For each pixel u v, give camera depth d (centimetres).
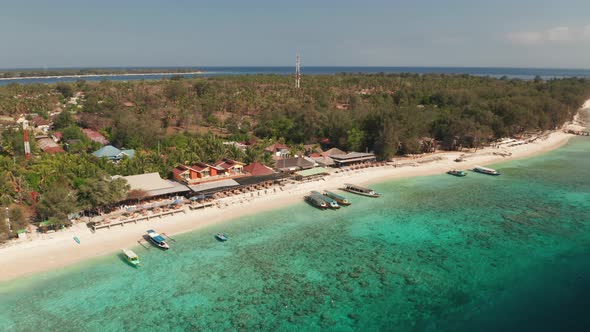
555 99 16588
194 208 6856
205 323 3984
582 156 11694
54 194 5816
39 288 4503
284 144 11612
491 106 13850
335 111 12825
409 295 4488
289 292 4538
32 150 9494
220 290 4562
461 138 12344
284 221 6606
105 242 5619
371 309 4234
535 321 4009
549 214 6950
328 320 4053
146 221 6338
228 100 17975
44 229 5744
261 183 8300
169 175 7969
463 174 9481
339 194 7994
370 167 10019
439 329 3906
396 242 5850
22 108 16000
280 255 5416
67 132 11431
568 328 3897
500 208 7269
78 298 4350
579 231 6203
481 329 3894
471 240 5906
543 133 14900
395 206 7369
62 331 3838
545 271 4991
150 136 11150
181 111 15062
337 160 9875
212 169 7962
